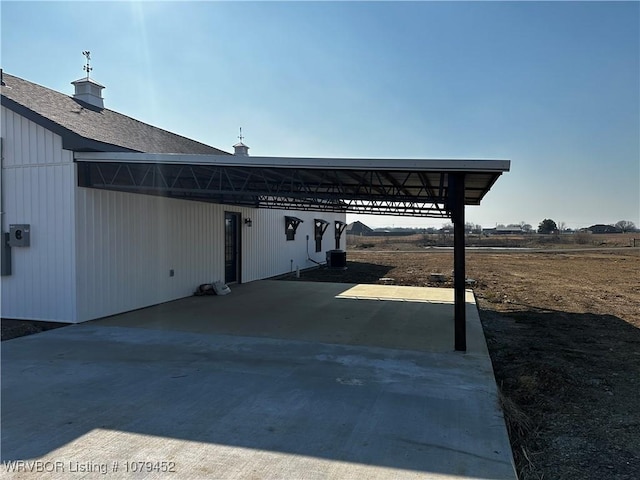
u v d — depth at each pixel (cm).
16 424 359
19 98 773
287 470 291
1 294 800
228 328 732
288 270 1830
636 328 808
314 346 620
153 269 959
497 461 308
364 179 934
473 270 2031
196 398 419
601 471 320
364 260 2641
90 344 621
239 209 1381
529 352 638
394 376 492
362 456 311
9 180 783
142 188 804
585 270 2048
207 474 286
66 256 749
